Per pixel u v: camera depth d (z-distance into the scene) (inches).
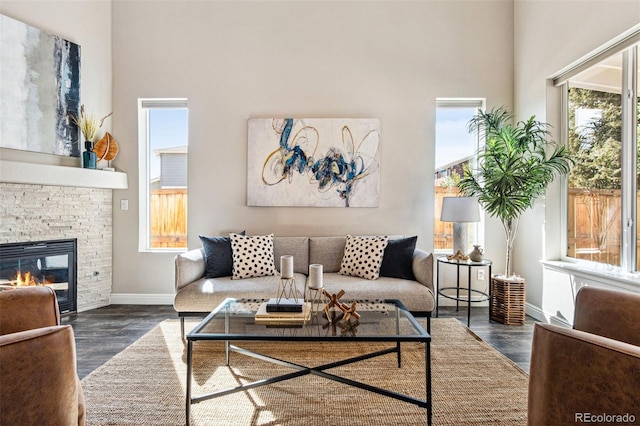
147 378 80.9
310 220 142.1
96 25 137.4
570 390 40.2
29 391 38.6
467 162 146.2
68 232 128.3
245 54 141.8
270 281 109.7
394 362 88.8
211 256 116.8
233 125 142.2
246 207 142.7
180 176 148.5
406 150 141.6
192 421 64.7
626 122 95.8
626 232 95.9
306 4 141.7
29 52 117.3
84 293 133.5
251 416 66.2
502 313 119.0
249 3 141.8
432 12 141.3
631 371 36.3
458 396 73.0
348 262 120.0
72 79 128.9
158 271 143.4
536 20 126.3
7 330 53.0
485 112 140.4
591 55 104.0
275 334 64.6
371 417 65.8
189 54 142.2
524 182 112.3
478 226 146.6
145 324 118.3
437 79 141.5
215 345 99.9
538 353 43.9
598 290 59.4
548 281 119.1
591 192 108.0
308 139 139.9
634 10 87.9
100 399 72.2
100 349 98.0
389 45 141.7
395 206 141.6
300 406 69.3
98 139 138.2
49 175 117.3
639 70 92.8
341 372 83.2
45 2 121.9
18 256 115.2
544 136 123.0
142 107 145.6
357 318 74.5
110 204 142.6
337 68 141.6
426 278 106.7
